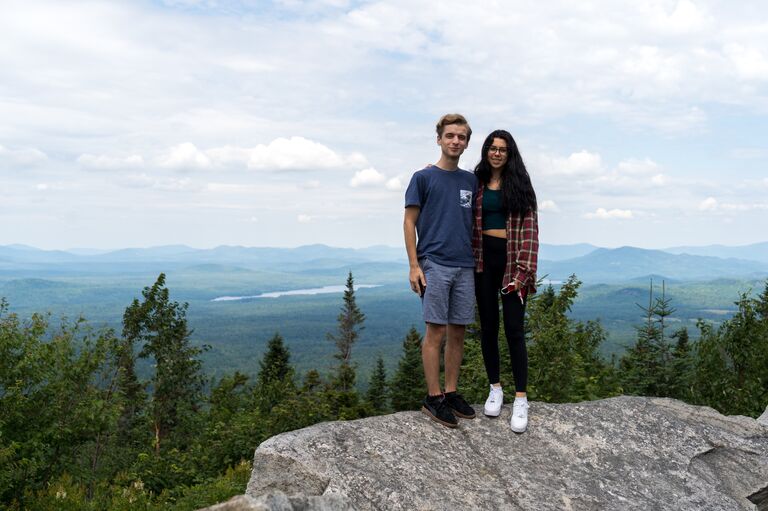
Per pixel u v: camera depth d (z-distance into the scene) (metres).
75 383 14.36
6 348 13.26
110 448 19.50
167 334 23.12
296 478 3.51
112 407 15.27
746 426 5.21
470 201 4.56
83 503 12.64
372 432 4.05
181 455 17.22
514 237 4.52
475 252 4.65
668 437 4.78
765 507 4.63
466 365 10.98
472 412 4.57
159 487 15.40
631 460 4.39
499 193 4.55
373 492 3.47
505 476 3.92
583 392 11.13
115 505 12.04
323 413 18.05
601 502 3.86
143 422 22.95
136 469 15.84
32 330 13.85
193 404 23.80
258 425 17.14
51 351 13.89
